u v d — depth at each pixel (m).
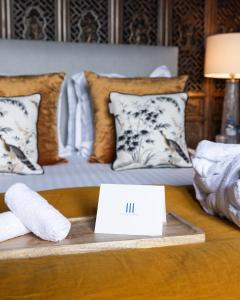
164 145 1.79
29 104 1.75
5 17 2.40
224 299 0.60
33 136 1.73
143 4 2.66
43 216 0.83
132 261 0.71
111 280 0.63
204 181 1.10
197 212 1.12
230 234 0.93
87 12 2.56
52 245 0.80
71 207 1.13
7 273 0.66
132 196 0.95
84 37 2.57
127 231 0.89
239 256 0.74
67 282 0.63
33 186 1.46
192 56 2.82
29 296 0.59
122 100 1.85
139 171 1.75
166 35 2.71
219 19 2.83
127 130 1.79
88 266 0.69
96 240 0.84
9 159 1.63
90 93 2.07
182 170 1.78
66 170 1.77
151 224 0.90
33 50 2.29
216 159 1.11
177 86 2.09
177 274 0.66
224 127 2.65
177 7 2.73
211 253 0.75
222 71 2.49
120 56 2.45
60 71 2.34
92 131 2.13
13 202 0.86
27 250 0.77
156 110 1.84
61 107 2.27
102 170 1.77
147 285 0.62
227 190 0.97
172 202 1.20
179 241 0.85
